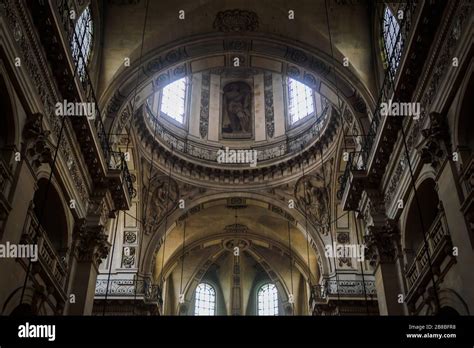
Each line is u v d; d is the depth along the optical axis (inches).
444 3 418.3
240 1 674.2
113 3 681.0
